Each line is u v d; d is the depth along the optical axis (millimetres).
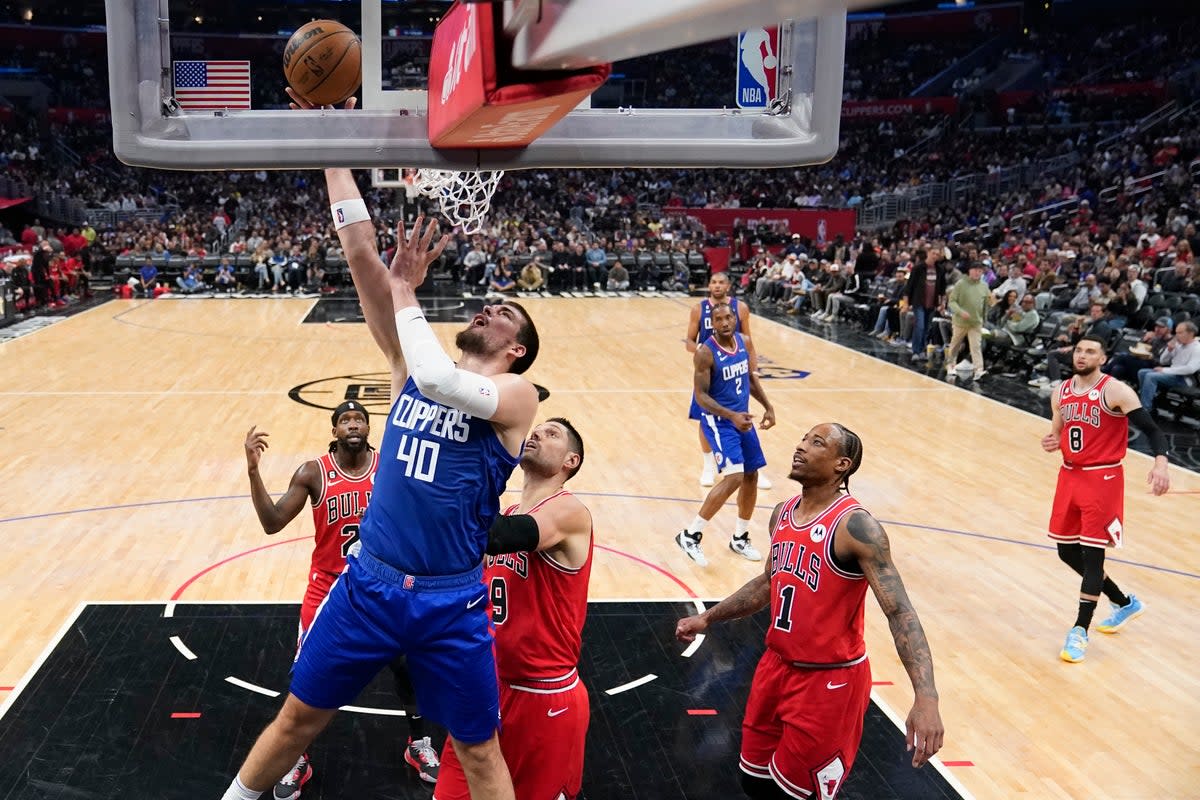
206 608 6898
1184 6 36719
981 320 15180
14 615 6754
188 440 11242
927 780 5020
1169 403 12828
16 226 31812
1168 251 18453
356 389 13961
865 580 4047
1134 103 34250
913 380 15172
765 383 14875
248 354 16656
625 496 9625
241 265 26516
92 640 6355
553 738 3973
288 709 2891
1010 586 7609
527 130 2326
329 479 4957
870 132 38188
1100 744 5445
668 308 23484
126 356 16375
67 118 37219
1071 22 38969
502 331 3047
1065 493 6578
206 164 2494
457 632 2818
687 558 8070
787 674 4141
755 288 26062
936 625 6922
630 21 1424
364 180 29000
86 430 11602
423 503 2789
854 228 32406
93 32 37344
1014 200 30266
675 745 5316
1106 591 6738
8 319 19969
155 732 5301
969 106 36812
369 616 2803
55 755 5059
